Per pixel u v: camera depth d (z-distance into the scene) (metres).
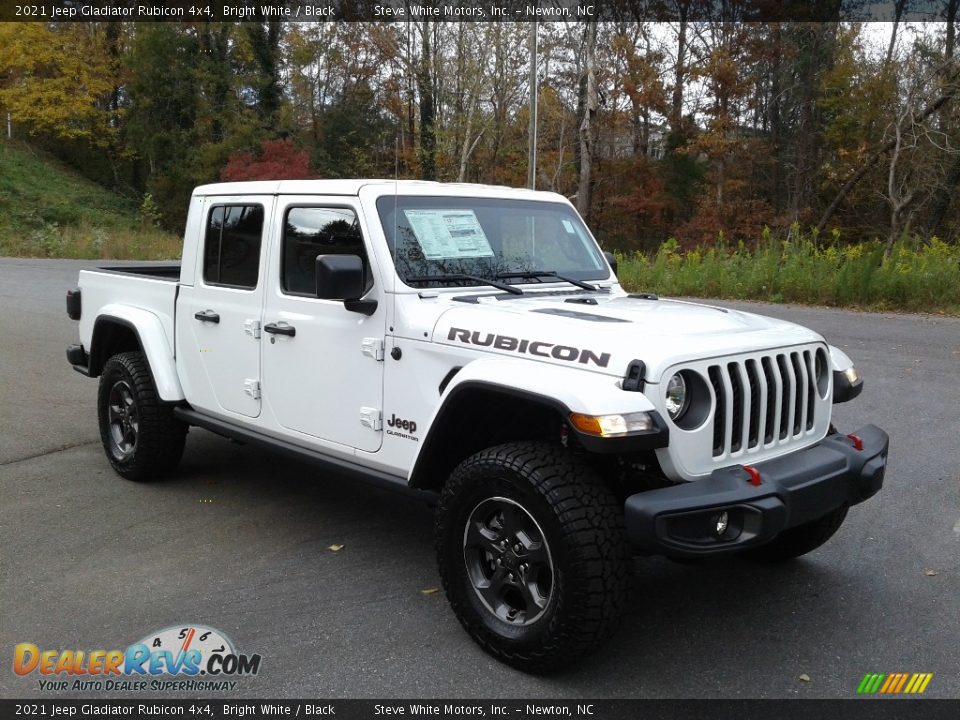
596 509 3.06
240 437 4.71
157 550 4.45
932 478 5.62
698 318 3.75
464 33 33.75
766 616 3.79
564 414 3.05
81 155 43.94
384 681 3.24
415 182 4.30
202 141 41.53
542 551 3.17
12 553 4.38
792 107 35.69
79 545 4.50
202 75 41.06
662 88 35.81
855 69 34.03
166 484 5.52
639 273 17.73
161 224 40.56
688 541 3.02
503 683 3.23
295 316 4.31
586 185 29.92
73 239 28.58
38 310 13.16
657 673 3.31
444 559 3.48
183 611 3.78
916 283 14.29
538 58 33.94
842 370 4.02
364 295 3.97
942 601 3.93
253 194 4.60
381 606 3.85
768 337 3.58
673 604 3.91
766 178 36.69
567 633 3.06
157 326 5.24
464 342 3.58
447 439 3.61
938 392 8.04
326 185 4.23
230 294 4.71
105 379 5.58
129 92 42.44
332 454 4.24
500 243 4.41
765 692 3.19
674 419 3.19
